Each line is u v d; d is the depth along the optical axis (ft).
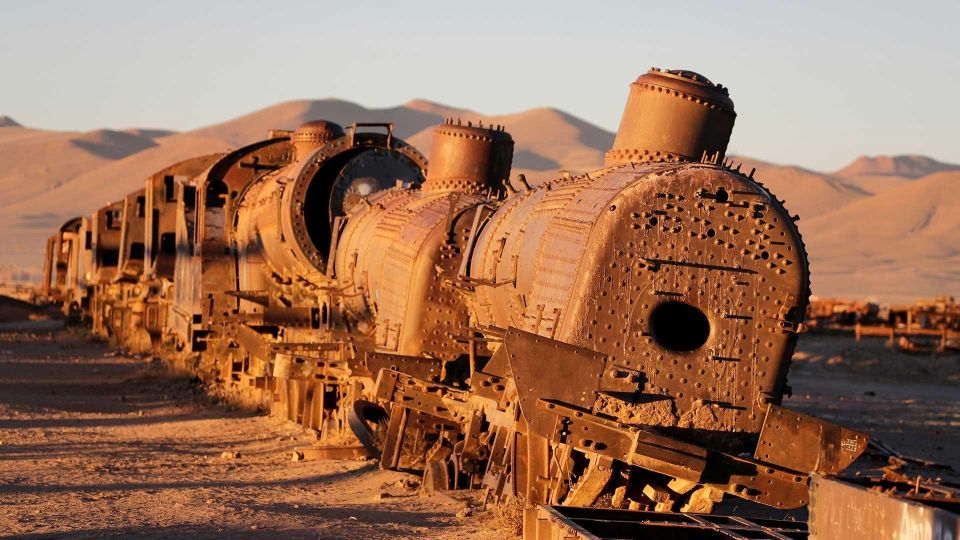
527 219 42.98
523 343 34.81
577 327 35.68
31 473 54.03
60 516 41.91
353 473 53.62
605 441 34.88
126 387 102.99
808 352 158.40
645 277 35.86
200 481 52.06
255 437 69.87
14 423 76.33
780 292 36.32
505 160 60.95
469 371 51.31
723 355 35.99
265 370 78.59
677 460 34.22
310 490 49.19
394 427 51.39
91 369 120.98
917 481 27.48
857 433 35.73
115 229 164.35
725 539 30.30
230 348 89.10
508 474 41.24
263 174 94.27
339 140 75.82
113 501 45.73
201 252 90.38
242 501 45.93
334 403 69.10
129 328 150.00
